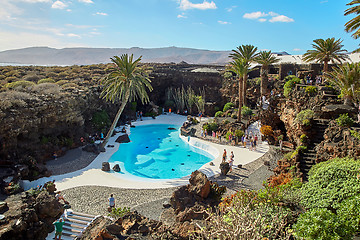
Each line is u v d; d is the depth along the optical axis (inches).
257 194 525.0
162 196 813.2
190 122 1829.5
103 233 387.5
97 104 1594.5
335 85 1053.8
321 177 557.0
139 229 416.5
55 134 1217.4
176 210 617.9
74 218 675.4
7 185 791.7
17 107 1053.2
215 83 2233.0
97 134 1480.1
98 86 1652.3
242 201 465.7
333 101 958.4
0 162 940.6
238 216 323.6
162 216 659.4
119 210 617.6
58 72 2434.8
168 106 2340.1
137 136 1640.0
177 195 635.5
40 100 1175.6
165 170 1089.4
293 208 483.5
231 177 934.4
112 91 1316.4
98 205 752.3
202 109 2111.2
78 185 900.0
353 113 858.1
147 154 1301.7
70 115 1279.5
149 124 1956.2
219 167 1016.2
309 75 1448.1
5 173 887.7
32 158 1002.1
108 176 994.7
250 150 1253.7
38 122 1099.9
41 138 1139.9
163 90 2428.6
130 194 830.5
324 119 922.7
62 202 724.0
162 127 1891.0
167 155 1288.1
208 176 965.2
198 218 533.6
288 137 1264.8
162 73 2391.7
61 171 1026.7
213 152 1291.8
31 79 1923.0
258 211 429.7
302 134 888.9
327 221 358.6
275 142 1305.4
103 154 1259.2
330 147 741.3
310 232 351.6
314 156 797.9
